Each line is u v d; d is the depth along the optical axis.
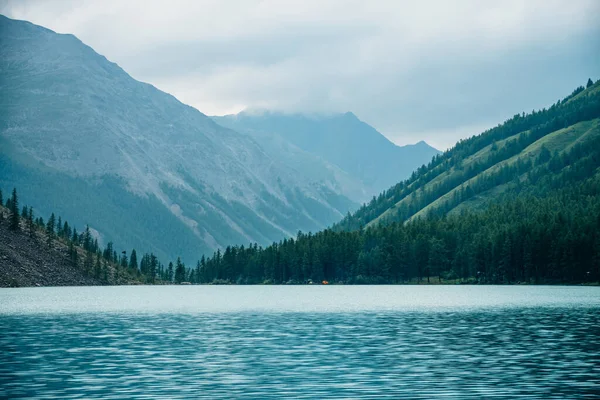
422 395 46.91
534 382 51.16
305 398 46.12
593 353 66.00
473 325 96.94
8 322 103.44
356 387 49.78
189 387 49.84
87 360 62.41
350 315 119.88
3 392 47.69
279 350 69.69
